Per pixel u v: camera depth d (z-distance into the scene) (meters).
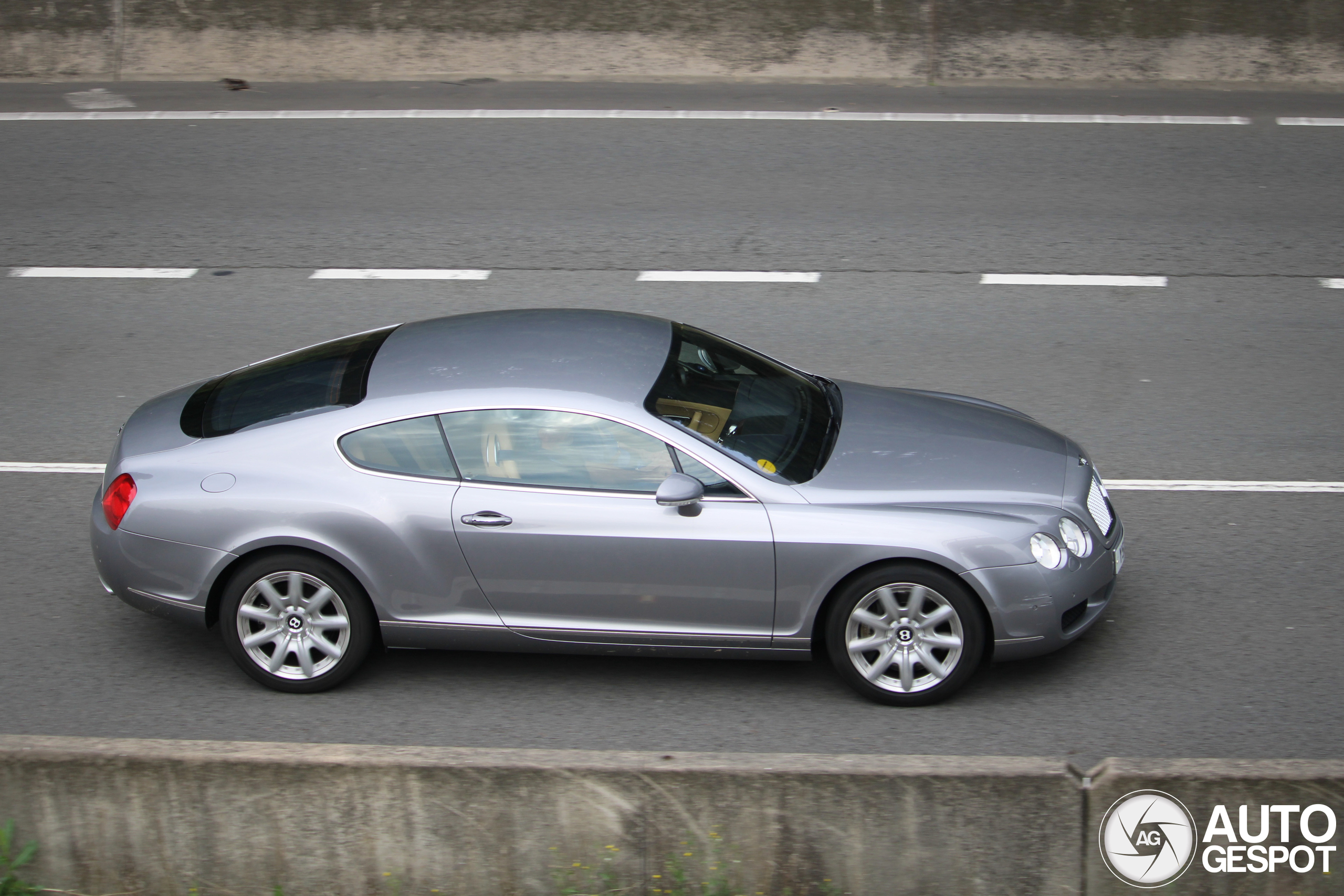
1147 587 14.01
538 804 8.81
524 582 11.97
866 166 27.91
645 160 28.34
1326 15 32.66
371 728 11.77
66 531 15.37
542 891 8.91
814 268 23.19
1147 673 12.42
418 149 29.16
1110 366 19.67
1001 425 13.60
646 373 12.62
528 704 12.13
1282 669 12.43
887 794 8.66
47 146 29.42
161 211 25.97
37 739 9.22
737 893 8.80
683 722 11.81
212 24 33.91
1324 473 16.55
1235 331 20.77
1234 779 8.55
